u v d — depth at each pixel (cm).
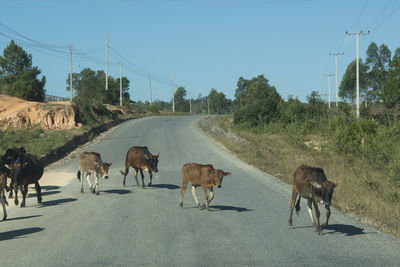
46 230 993
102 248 834
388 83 3566
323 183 894
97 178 1480
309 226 1015
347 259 761
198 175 1182
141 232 958
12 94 4991
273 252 802
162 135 4084
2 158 1300
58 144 2898
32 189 1652
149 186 1662
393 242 875
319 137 3353
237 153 2889
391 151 2141
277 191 1545
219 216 1123
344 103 4438
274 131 3912
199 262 743
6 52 6550
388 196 1437
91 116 4462
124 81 11219
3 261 762
